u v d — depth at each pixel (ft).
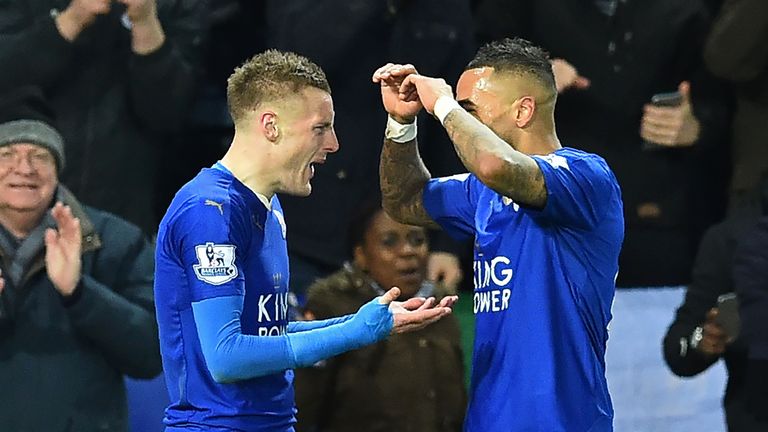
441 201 49.85
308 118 45.80
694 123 73.46
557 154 44.96
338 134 71.46
